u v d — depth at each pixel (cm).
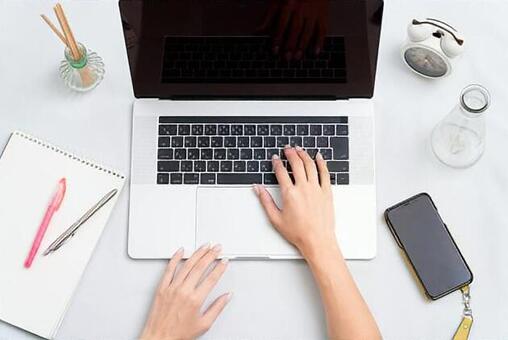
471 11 104
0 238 95
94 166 98
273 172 97
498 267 95
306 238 92
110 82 102
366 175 97
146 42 90
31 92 101
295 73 96
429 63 99
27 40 103
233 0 85
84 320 94
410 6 104
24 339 93
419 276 94
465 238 96
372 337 89
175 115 98
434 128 99
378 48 95
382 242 96
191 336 92
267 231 95
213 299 94
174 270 94
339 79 96
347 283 91
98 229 95
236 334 93
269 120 98
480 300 94
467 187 98
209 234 95
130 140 99
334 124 98
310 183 95
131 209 96
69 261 94
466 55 103
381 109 101
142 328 94
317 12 86
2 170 97
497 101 101
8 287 93
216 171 97
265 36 90
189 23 88
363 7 86
